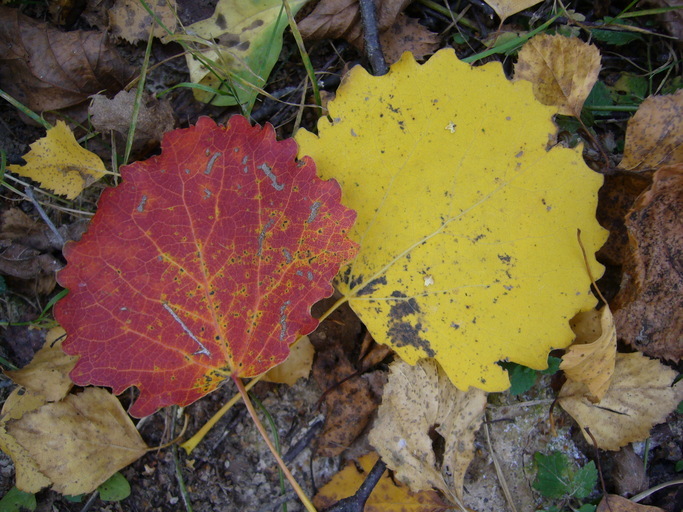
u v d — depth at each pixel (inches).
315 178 4.9
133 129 5.8
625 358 5.9
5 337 6.1
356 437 5.9
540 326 5.3
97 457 5.6
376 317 5.4
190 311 4.9
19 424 5.5
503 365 5.8
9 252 6.0
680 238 5.7
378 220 5.3
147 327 4.8
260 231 4.9
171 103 6.3
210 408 6.0
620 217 5.9
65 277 4.7
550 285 5.3
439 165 5.2
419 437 5.7
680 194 5.6
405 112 5.2
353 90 5.2
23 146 6.3
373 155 5.2
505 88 5.1
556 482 5.8
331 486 5.9
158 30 6.3
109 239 4.7
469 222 5.2
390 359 6.1
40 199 6.2
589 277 5.3
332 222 4.9
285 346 5.0
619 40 6.5
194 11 6.4
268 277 4.9
